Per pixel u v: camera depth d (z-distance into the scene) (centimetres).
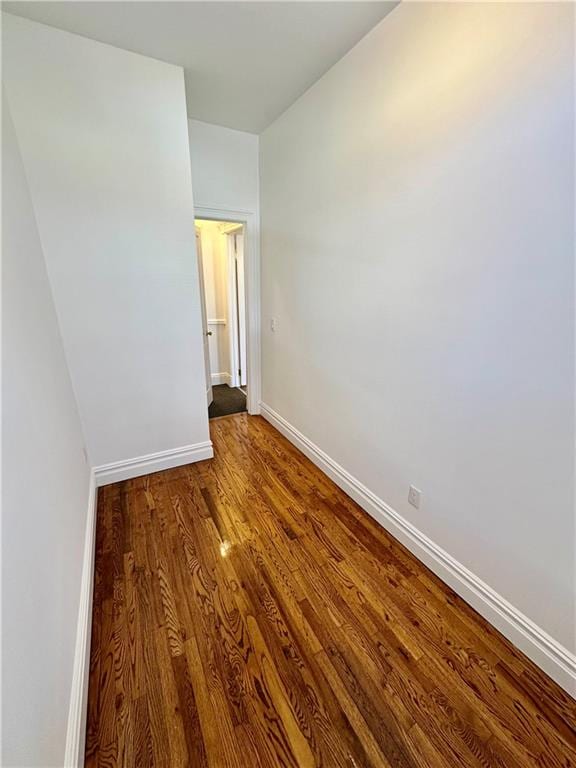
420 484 176
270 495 236
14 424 96
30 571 91
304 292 260
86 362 220
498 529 140
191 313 248
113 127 196
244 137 292
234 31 174
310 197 237
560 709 118
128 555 182
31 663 82
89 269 208
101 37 179
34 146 180
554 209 108
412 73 150
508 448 133
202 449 279
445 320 151
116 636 140
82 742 105
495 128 121
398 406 184
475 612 152
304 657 134
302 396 285
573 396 111
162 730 112
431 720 115
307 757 106
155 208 218
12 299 116
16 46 167
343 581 168
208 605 154
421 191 154
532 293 118
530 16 107
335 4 154
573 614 120
